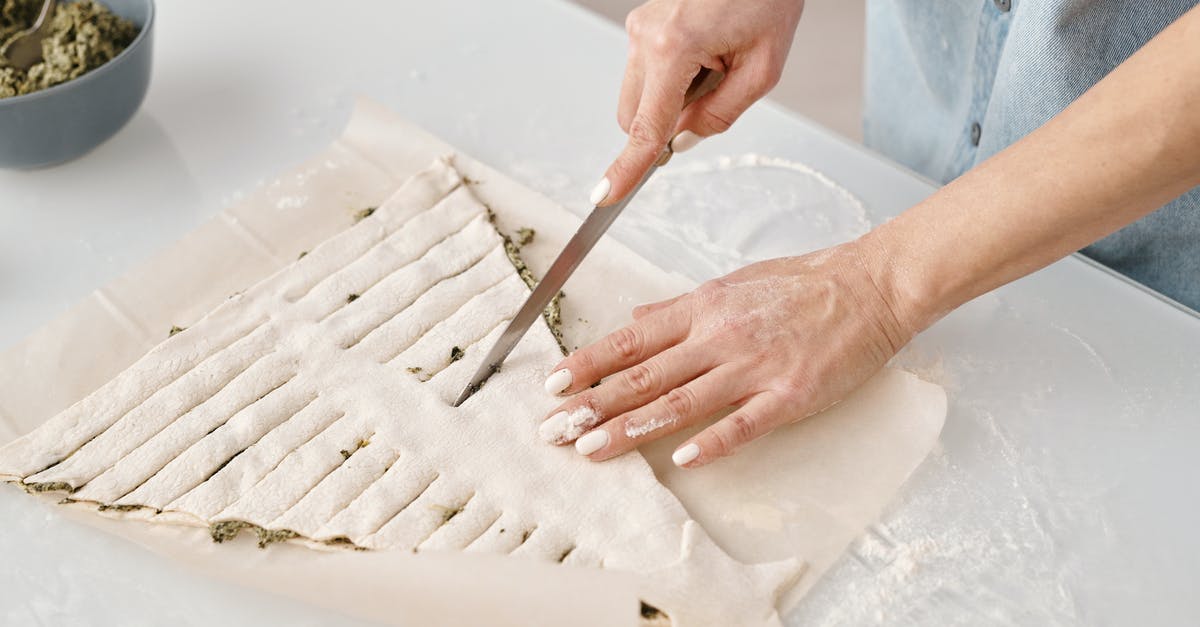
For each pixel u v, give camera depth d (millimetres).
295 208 855
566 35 956
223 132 899
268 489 731
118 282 817
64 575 709
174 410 759
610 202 768
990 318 792
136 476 737
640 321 770
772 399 735
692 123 817
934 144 952
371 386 768
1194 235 801
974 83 871
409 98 918
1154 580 697
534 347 786
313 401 763
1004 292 802
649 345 763
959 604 693
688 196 860
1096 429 747
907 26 902
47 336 792
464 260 828
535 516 720
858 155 872
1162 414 751
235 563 709
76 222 849
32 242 839
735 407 761
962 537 713
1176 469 732
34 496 732
